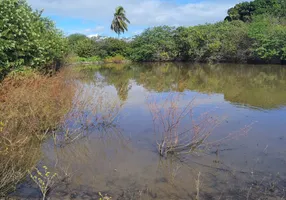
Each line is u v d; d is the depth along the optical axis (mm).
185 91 15648
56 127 8102
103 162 6254
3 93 7906
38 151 6656
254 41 34719
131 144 7371
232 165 6039
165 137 7020
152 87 17234
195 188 5062
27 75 8906
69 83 11945
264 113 10430
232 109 11109
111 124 9109
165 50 46500
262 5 54125
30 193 4820
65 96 8781
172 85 18125
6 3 9750
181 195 4832
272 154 6629
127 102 12359
